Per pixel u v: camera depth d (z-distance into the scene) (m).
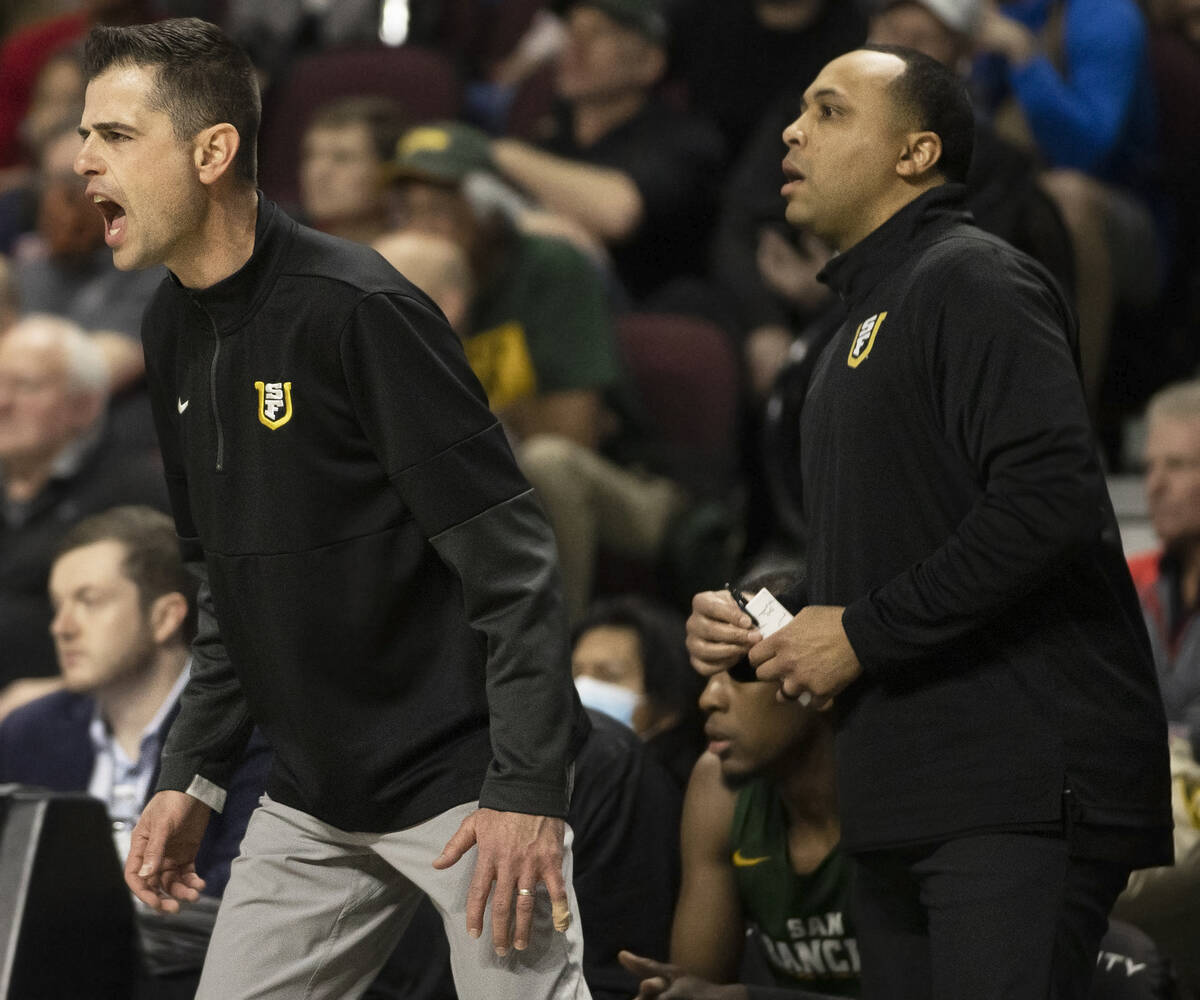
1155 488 12.42
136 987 9.25
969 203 12.25
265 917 7.12
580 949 6.90
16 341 15.15
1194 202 16.69
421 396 6.45
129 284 17.73
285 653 6.77
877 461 7.09
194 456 6.89
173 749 7.57
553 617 6.52
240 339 6.63
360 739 6.78
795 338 15.73
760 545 15.36
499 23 21.73
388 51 19.83
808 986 9.54
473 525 6.45
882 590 6.92
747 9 18.06
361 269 6.58
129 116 6.48
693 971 9.59
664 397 15.86
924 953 7.40
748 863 9.48
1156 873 9.82
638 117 17.64
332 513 6.63
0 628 14.10
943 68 7.57
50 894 8.78
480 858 6.38
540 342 15.41
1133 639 7.07
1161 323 16.30
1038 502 6.57
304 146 17.92
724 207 16.64
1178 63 17.05
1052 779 6.76
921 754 6.93
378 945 7.38
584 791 9.55
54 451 15.10
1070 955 6.77
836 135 7.49
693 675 11.52
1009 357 6.73
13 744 11.84
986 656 6.91
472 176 15.33
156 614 11.50
